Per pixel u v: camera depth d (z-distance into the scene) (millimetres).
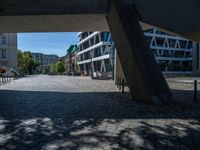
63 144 5992
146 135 6766
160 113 9797
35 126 7711
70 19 17156
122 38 13781
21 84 27812
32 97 15141
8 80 35719
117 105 11734
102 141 6234
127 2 15273
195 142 6207
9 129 7352
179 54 95938
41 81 35094
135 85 12945
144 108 10859
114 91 18781
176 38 93875
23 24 18672
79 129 7352
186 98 14445
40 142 6137
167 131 7180
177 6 14188
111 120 8531
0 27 19891
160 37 89750
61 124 7969
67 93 17438
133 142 6172
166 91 12531
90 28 20422
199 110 10469
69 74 101688
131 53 12852
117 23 14336
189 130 7301
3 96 15719
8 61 82750
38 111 10266
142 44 13391
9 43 82688
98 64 84688
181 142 6203
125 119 8695
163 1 14727
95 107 11211
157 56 89250
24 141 6215
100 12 15656
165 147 5840
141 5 15430
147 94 12031
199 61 66812
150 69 12656
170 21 14531
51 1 15672
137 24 14391
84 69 101375
